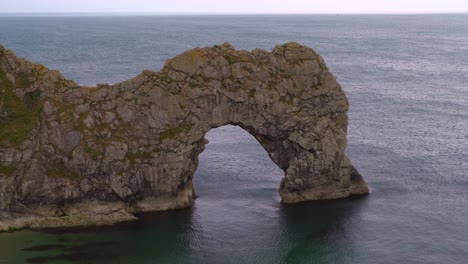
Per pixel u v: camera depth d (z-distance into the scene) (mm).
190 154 57531
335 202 60094
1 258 46062
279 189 62406
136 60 175000
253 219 55750
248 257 48469
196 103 56906
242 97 57719
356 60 194125
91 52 198875
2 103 54000
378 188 64375
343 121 61594
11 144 52625
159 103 56469
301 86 60094
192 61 57438
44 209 53406
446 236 51969
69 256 46969
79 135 54781
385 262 47406
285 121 59000
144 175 55906
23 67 56094
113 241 50125
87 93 56500
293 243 51000
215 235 52219
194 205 58531
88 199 54781
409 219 55781
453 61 193625
